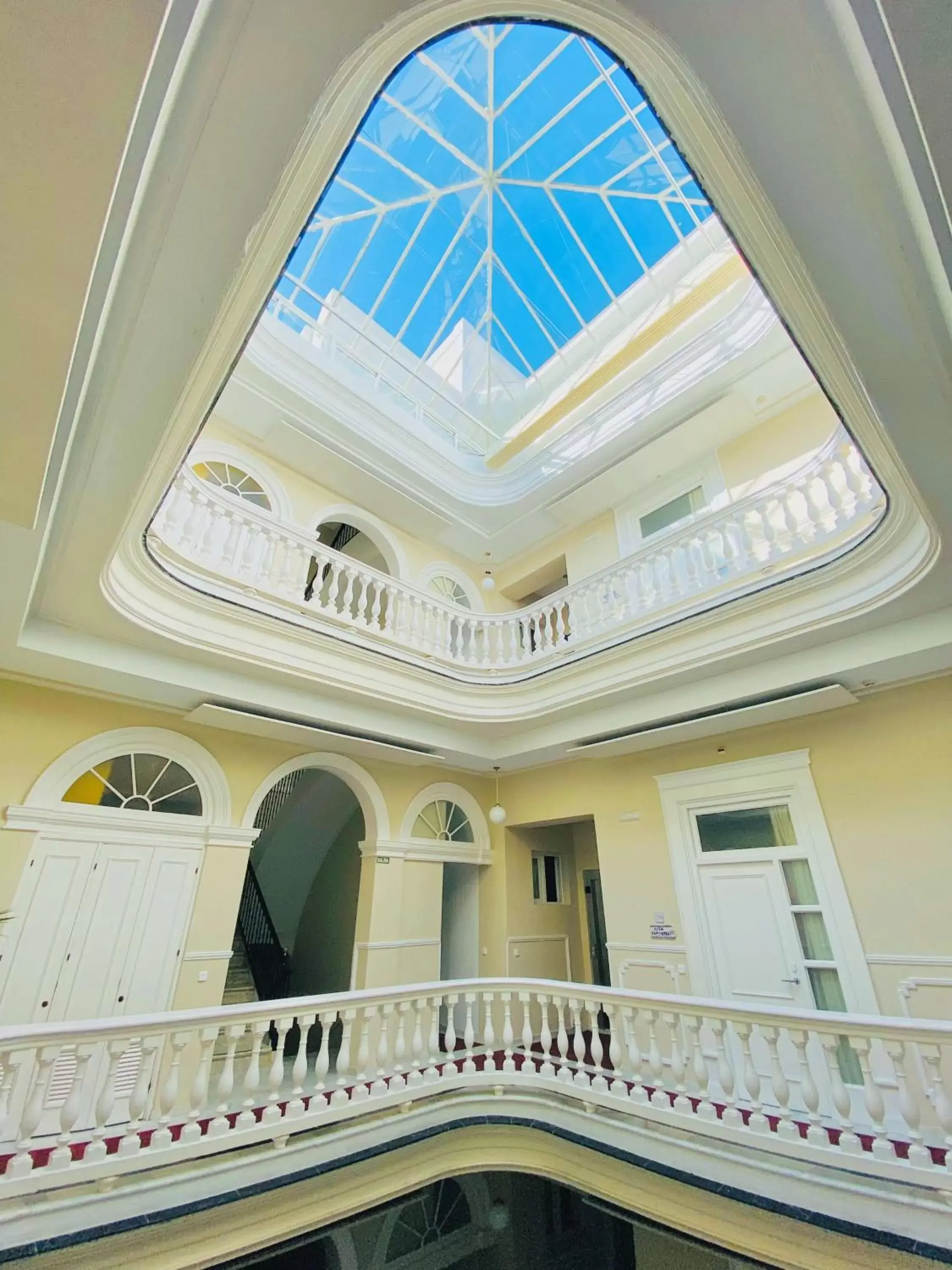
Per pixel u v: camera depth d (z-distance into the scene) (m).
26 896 4.62
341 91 1.80
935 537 3.61
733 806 5.92
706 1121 3.88
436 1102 4.55
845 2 1.40
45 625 4.50
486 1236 4.21
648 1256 3.83
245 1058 6.80
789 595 4.88
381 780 7.30
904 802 4.88
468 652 7.80
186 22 1.41
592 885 8.90
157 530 4.78
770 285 2.41
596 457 7.71
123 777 5.42
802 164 1.85
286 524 5.82
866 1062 3.48
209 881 5.56
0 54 1.23
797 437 6.76
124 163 1.67
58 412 2.20
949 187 1.56
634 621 6.00
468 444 9.10
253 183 1.94
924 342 2.35
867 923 4.84
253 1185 3.51
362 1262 3.82
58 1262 2.94
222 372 2.79
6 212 1.55
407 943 6.87
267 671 5.46
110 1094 3.39
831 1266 3.20
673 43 1.67
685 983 5.77
